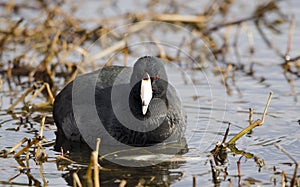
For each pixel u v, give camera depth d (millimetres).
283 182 11883
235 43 22469
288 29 23828
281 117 16328
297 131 15336
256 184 12383
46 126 16328
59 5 24188
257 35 23453
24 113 17156
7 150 14148
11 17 24141
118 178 12797
